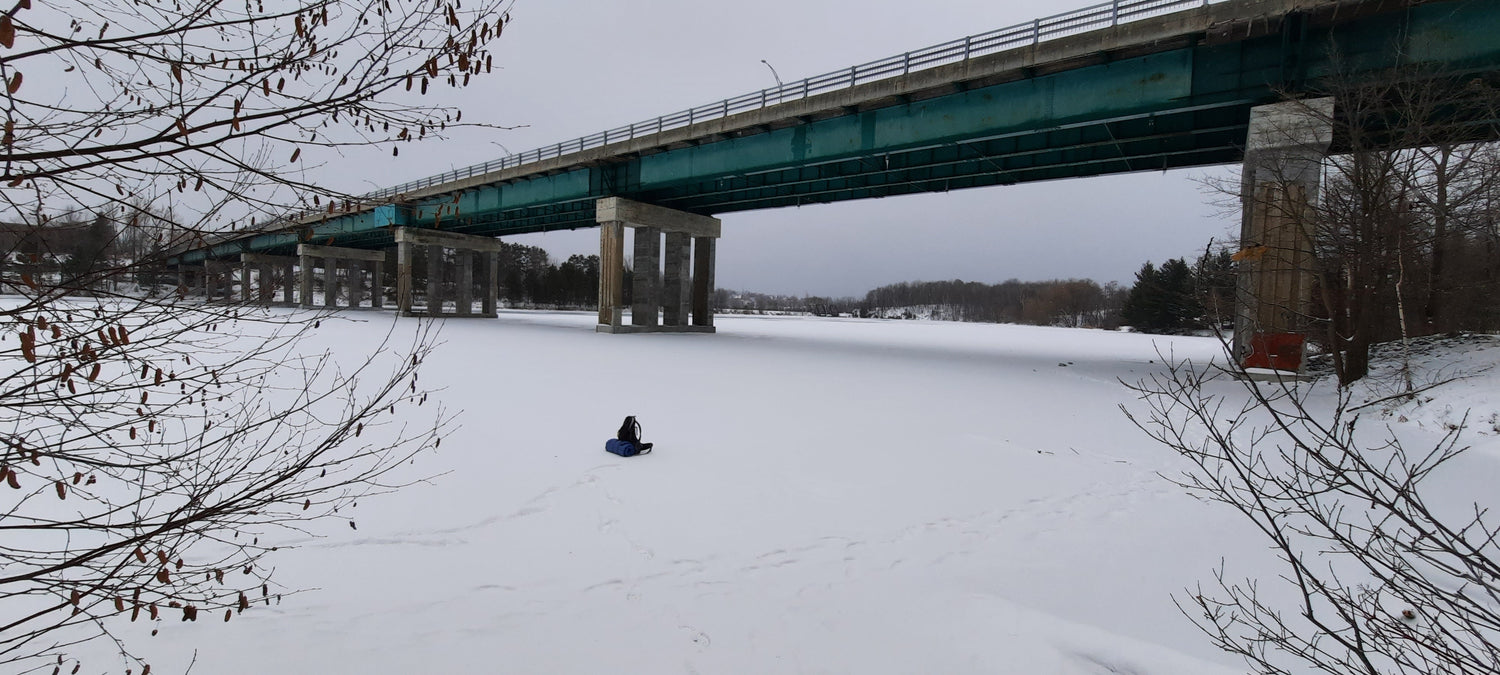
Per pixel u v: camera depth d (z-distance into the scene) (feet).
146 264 8.87
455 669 12.89
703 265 137.18
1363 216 32.73
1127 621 15.71
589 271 346.95
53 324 8.09
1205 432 37.60
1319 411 44.37
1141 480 28.37
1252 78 58.03
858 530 21.74
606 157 114.11
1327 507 24.52
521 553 18.94
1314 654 13.99
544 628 14.70
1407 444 34.32
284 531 19.45
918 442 34.73
